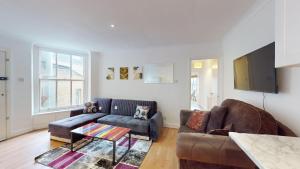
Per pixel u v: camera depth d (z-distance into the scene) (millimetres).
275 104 1632
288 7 880
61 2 1799
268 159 785
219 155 1330
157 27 2648
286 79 1460
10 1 1775
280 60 962
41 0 1755
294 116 1368
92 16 2193
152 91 4246
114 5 1871
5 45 3158
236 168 1317
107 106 4145
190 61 3883
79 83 4645
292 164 740
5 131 3160
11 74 3275
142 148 2760
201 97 7742
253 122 1503
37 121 3758
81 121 3195
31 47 3664
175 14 2135
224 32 2941
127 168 2146
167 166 2213
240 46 2510
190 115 2836
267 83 1625
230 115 2049
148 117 3627
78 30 2793
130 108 3910
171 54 4051
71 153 2527
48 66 4066
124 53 4527
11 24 2510
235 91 2744
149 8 1956
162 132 3660
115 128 2729
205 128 2377
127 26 2596
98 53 4793
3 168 2092
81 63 4680
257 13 1969
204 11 2047
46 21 2377
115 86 4645
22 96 3480
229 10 2021
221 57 3574
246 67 2121
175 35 3109
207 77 6723
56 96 4211
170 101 4078
